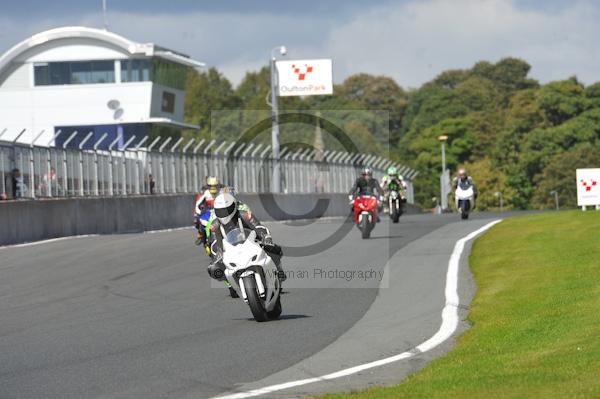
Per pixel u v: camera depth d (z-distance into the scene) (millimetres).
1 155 69188
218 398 20312
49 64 171500
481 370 22125
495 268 42125
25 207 66625
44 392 21281
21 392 21375
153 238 68625
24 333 30250
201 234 52406
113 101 171125
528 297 33312
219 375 22797
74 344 27766
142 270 47812
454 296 35562
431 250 51625
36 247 61875
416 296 36281
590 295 31844
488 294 35156
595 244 45938
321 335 28453
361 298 36438
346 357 25062
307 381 22078
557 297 32375
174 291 39875
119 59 171625
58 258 54531
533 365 22172
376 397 19516
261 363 24266
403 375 22719
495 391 19359
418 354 25406
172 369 23578
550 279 36812
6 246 62812
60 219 71375
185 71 187125
